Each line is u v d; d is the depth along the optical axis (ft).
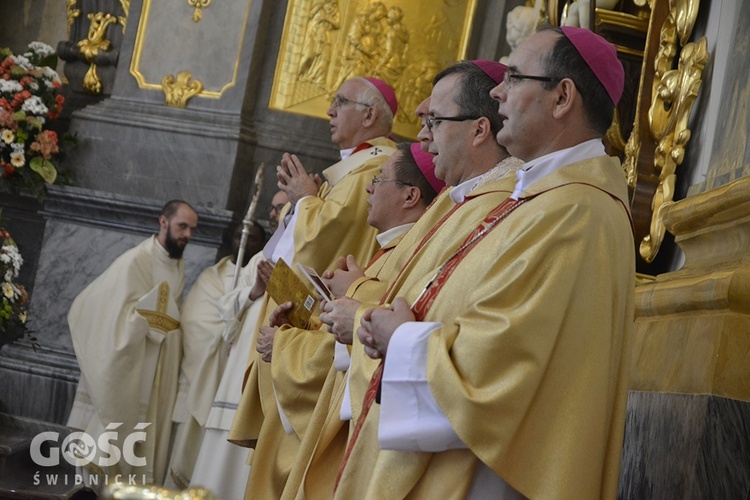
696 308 9.58
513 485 6.90
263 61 27.48
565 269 7.13
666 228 11.59
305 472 9.70
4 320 24.03
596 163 7.79
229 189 26.45
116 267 23.67
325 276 11.27
